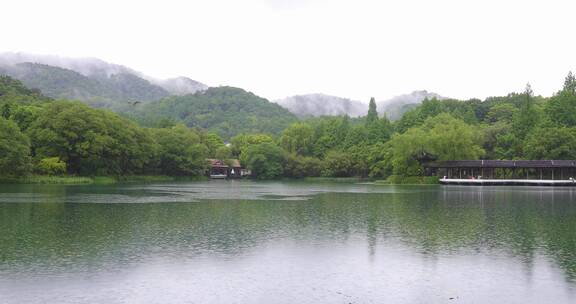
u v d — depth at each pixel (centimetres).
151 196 7188
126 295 2186
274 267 2700
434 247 3247
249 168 17862
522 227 4109
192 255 2962
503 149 13750
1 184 9500
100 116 11906
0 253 2950
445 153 12550
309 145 19538
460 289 2322
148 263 2752
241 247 3212
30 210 5012
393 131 18562
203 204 5981
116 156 12044
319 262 2823
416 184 12150
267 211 5247
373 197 7406
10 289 2244
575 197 7406
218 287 2327
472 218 4688
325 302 2128
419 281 2450
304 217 4734
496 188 10250
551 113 13950
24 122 11631
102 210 5112
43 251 3014
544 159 12306
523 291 2295
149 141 13375
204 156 16550
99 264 2709
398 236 3644
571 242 3422
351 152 17375
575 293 2266
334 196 7625
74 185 9806
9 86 17912
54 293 2194
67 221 4253
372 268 2695
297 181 15575
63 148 11106
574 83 16038
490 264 2788
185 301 2120
